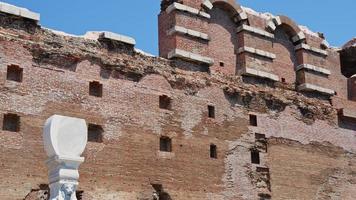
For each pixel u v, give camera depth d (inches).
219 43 1322.6
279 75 1401.3
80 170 1026.1
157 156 1128.8
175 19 1248.2
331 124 1444.4
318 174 1366.9
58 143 731.4
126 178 1075.9
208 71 1272.1
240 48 1343.5
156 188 1111.0
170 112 1176.8
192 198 1146.7
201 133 1205.1
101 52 1132.5
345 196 1402.6
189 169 1162.6
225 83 1285.7
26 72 1025.5
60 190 718.5
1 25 1032.8
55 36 1088.2
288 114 1368.1
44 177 986.7
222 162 1213.7
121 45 1164.5
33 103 1015.0
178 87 1206.9
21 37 1044.5
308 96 1432.1
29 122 1000.2
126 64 1150.3
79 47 1106.1
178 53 1219.2
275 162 1298.0
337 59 1533.0
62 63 1071.6
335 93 1492.4
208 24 1311.5
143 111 1140.5
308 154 1366.9
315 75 1454.2
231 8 1362.0
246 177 1239.5
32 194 968.3
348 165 1439.5
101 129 1079.6
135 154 1101.7
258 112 1314.0
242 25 1357.0
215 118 1237.7
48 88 1040.2
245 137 1269.7
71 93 1063.6
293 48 1464.1
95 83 1103.6
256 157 1278.3
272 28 1411.2
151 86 1169.4
